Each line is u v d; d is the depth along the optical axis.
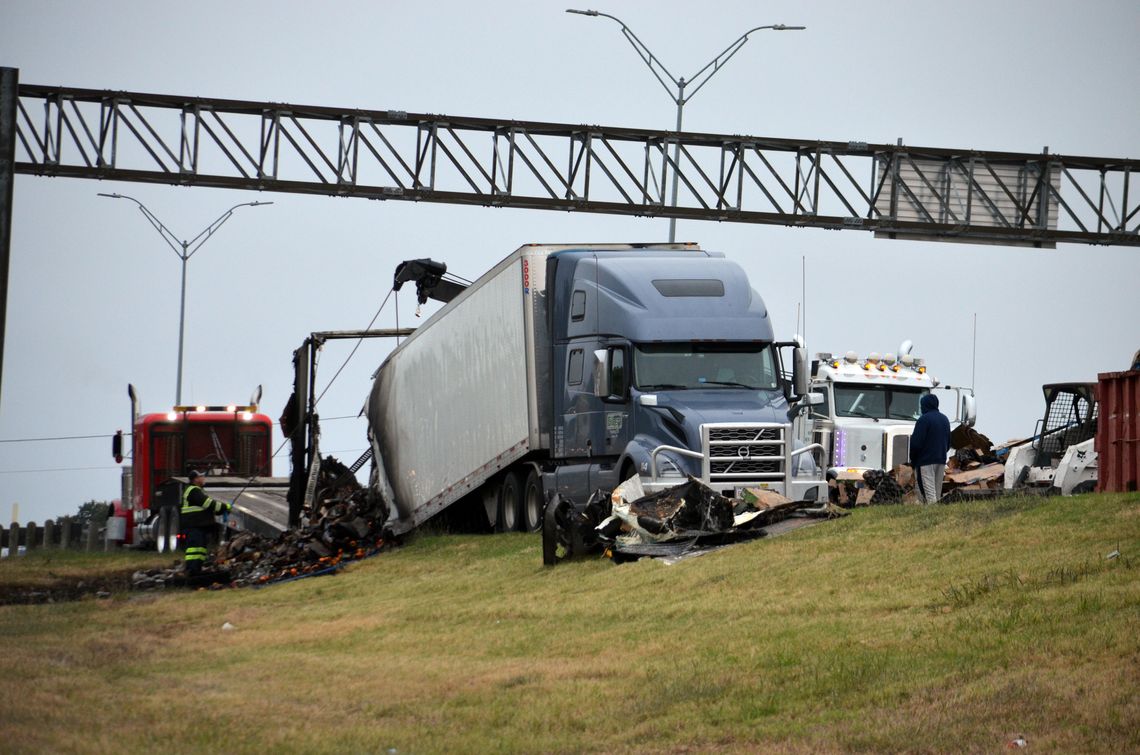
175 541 84.81
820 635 31.45
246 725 26.03
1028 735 22.50
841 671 27.61
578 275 59.62
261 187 76.25
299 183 76.50
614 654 32.72
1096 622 28.14
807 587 37.97
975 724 23.27
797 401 55.69
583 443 58.22
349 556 66.44
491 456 64.81
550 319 61.78
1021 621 29.41
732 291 56.47
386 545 68.81
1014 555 37.09
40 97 73.62
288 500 76.06
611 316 56.44
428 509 70.06
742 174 81.31
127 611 49.81
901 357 74.69
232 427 91.44
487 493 69.12
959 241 83.69
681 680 28.62
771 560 42.56
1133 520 38.62
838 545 43.06
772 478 51.78
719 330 54.94
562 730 25.88
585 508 51.34
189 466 90.56
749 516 48.62
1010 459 64.12
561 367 60.62
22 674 30.89
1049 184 84.56
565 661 32.50
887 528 44.59
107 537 94.44
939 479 53.75
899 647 29.19
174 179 75.12
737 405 53.34
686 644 32.72
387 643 37.97
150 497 90.00
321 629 42.12
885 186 83.12
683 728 25.27
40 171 73.56
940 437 53.59
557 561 50.62
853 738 23.31
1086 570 33.25
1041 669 25.75
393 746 24.62
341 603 49.75
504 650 35.19
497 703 28.16
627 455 53.53
